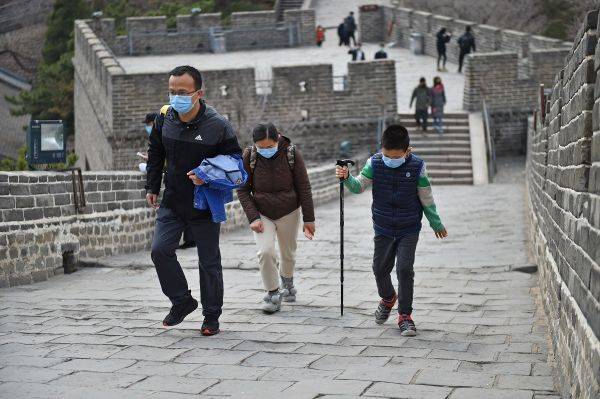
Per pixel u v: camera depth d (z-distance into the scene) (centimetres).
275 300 1056
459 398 695
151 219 1733
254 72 3428
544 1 5350
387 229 937
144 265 1452
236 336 925
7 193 1285
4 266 1277
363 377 759
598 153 586
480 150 3406
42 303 1134
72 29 5638
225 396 711
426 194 929
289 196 1058
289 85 3481
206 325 929
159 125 914
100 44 4022
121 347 879
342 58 4609
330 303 1128
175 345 886
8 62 6881
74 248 1438
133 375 776
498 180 3369
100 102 3662
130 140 3344
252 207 1052
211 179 877
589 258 613
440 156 3388
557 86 971
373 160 936
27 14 6931
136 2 6284
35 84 6094
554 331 842
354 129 3522
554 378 755
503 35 4272
